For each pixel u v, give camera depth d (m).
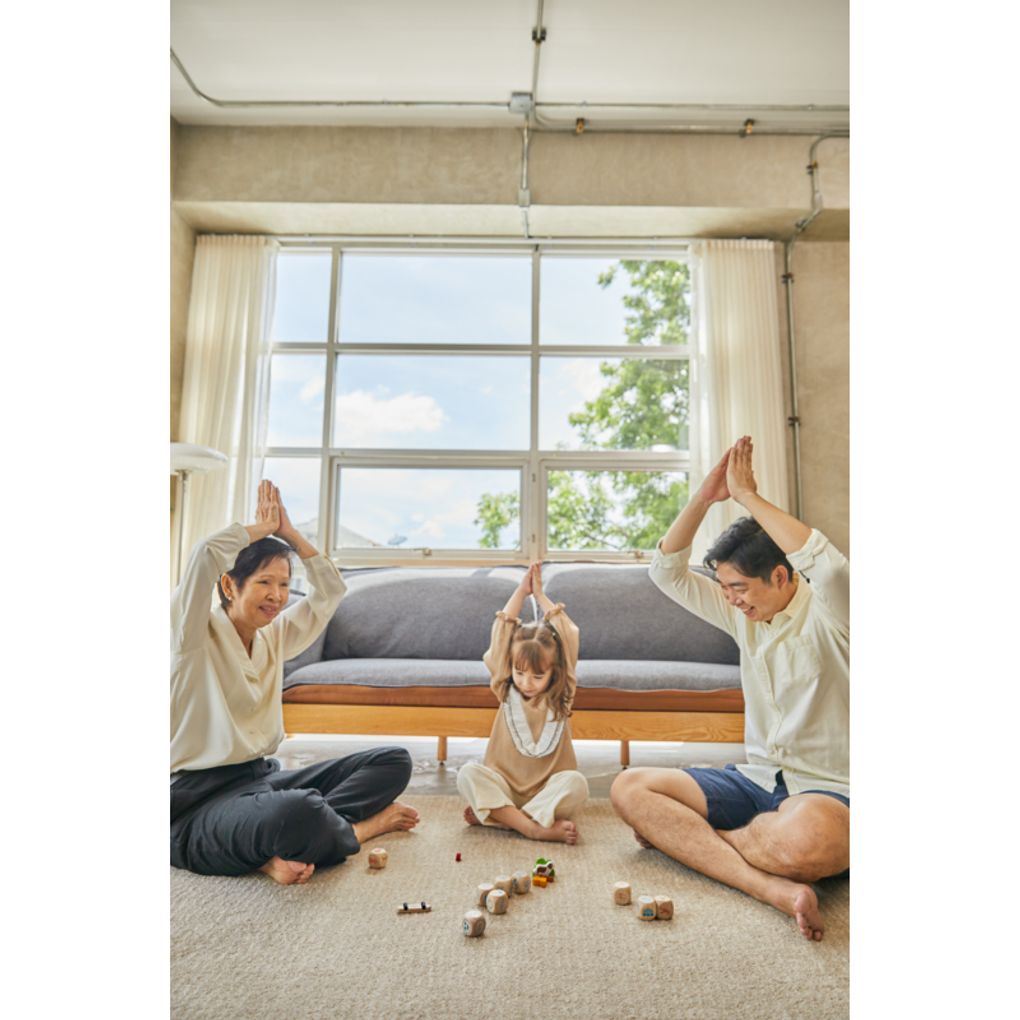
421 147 3.91
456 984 1.19
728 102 3.71
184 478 3.86
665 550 1.94
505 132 3.91
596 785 2.57
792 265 4.13
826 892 1.57
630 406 4.20
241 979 1.20
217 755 1.72
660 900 1.45
